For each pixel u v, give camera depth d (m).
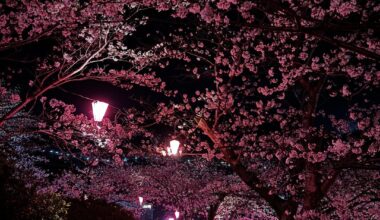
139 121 17.58
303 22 12.43
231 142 15.91
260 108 16.03
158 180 25.09
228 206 24.77
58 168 27.41
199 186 24.44
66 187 23.67
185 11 11.29
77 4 13.17
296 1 12.69
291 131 15.85
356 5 11.54
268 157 14.59
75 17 13.41
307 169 12.16
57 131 14.20
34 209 7.62
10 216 6.95
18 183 7.28
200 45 16.95
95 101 10.27
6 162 7.15
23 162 20.47
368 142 12.92
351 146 12.45
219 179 24.53
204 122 12.84
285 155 13.54
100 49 13.24
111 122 15.85
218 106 13.18
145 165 26.84
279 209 12.22
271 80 16.42
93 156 18.45
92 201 19.83
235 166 12.59
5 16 13.20
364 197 14.42
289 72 14.50
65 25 13.47
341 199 13.32
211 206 23.48
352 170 16.39
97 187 24.97
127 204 32.81
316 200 11.95
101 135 15.87
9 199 7.00
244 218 24.98
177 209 24.75
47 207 8.10
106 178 25.73
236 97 16.88
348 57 13.82
